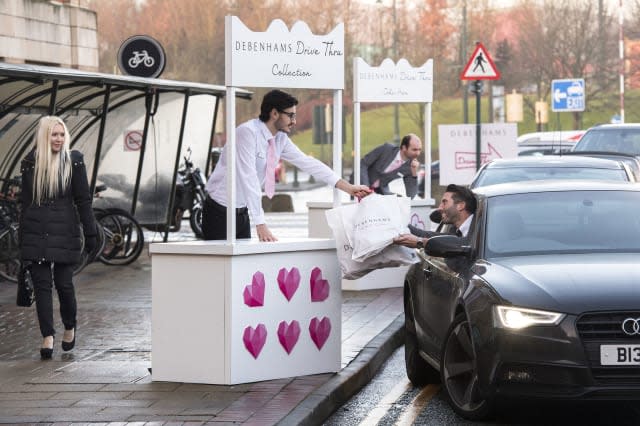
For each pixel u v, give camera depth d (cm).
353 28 10406
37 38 3384
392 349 1678
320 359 1401
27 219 1521
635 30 9575
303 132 12356
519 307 1129
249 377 1338
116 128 2933
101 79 2381
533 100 10631
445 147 3053
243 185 1370
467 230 1474
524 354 1117
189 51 10206
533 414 1243
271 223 4322
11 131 2561
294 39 1381
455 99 11412
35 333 1728
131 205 2994
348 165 10831
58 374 1401
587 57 9688
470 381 1227
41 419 1165
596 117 10906
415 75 2433
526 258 1256
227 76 1338
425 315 1386
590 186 1377
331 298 1408
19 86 2367
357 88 2372
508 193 1365
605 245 1280
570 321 1109
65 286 1548
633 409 1260
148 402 1238
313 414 1196
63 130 1527
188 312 1331
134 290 2236
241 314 1324
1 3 3170
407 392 1402
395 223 1396
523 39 10106
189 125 3228
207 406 1215
